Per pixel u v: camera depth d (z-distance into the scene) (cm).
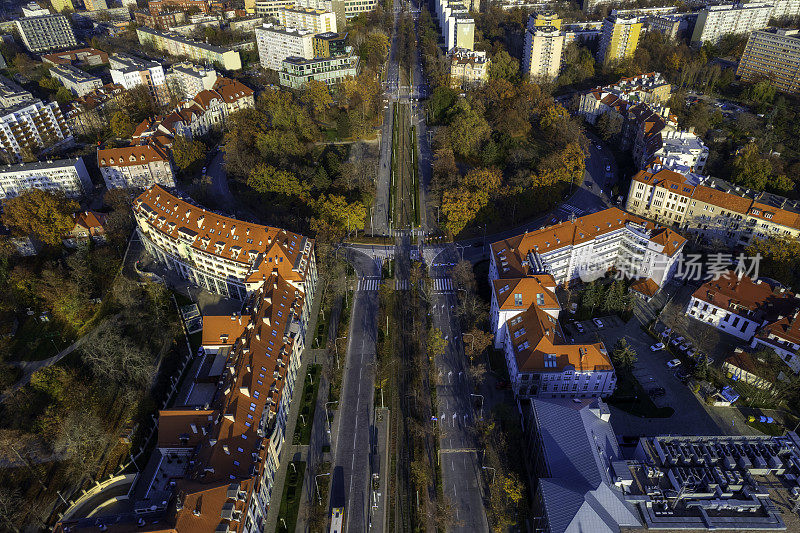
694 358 16838
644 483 11512
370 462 14100
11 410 15112
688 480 11356
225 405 13112
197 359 17175
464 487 13425
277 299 16650
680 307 19088
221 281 19350
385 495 13300
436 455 14125
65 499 13062
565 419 12962
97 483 13362
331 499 13175
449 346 17612
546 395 15462
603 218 19900
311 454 14262
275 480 13612
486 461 13962
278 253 17688
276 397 14162
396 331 18250
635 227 19625
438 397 15862
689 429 14700
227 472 11794
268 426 13600
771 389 15525
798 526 10625
